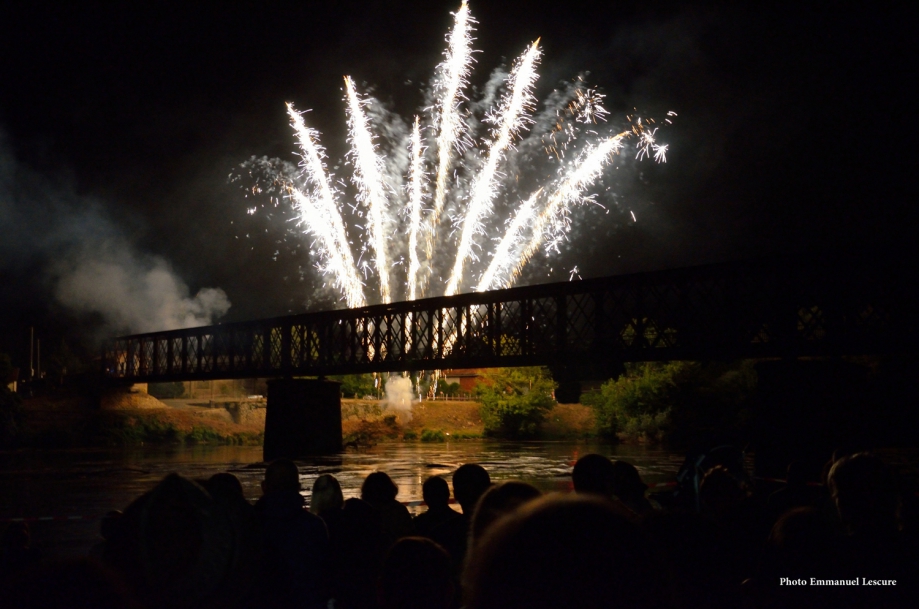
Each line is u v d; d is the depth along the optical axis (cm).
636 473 823
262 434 7538
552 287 3756
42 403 7231
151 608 379
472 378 9800
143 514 398
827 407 2848
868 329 2780
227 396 9281
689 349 3170
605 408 7000
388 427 7556
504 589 227
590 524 234
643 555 234
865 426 2875
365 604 709
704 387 6350
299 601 673
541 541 230
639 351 3325
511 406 7556
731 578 466
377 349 4691
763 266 3017
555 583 224
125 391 7575
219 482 466
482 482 778
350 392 8619
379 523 756
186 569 395
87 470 4400
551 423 7812
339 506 853
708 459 946
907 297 2688
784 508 867
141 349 7044
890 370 3522
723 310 3123
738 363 6366
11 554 747
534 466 4381
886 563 448
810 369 2877
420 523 791
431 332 4378
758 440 2884
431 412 8244
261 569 456
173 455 5722
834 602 439
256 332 5719
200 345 6222
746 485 941
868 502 471
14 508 2727
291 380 5231
